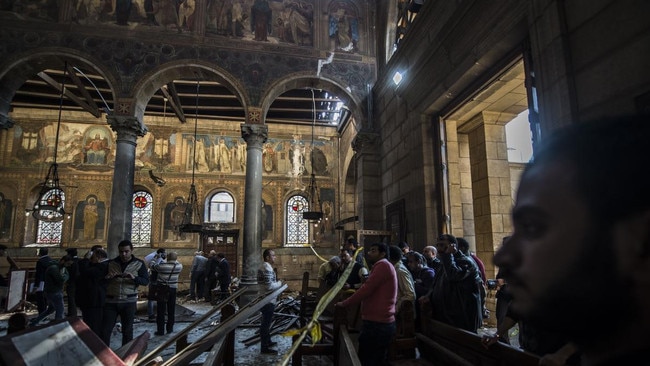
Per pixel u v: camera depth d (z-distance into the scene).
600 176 0.34
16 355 2.02
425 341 4.63
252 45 12.82
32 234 18.45
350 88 13.27
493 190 10.05
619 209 0.32
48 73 15.16
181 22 12.44
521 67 7.41
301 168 21.47
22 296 11.90
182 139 20.58
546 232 0.37
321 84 13.39
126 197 11.26
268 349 6.75
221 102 18.70
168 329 8.48
